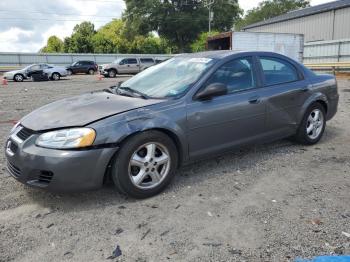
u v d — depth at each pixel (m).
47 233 3.28
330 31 35.50
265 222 3.41
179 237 3.19
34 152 3.54
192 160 4.34
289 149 5.60
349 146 5.80
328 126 7.23
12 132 4.00
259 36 22.78
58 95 14.82
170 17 63.31
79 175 3.54
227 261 2.84
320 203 3.78
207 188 4.20
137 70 33.34
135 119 3.79
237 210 3.66
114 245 3.08
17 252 3.00
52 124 3.69
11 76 26.88
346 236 3.15
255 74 4.95
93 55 46.78
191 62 4.84
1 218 3.54
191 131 4.19
